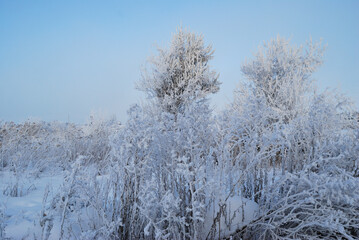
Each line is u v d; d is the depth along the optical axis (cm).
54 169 370
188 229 177
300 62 679
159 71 845
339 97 268
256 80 674
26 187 294
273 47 727
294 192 205
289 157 238
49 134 562
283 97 387
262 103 211
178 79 873
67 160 393
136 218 173
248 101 214
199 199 184
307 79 568
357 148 206
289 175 184
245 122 215
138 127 175
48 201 232
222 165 199
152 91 874
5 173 364
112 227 157
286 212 196
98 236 162
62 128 619
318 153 222
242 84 562
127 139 173
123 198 173
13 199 243
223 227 192
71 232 168
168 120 211
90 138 519
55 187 291
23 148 426
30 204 228
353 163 216
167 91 830
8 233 165
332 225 152
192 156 184
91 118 621
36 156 414
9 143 427
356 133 221
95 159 370
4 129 452
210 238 180
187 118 200
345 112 264
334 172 198
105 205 191
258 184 237
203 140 205
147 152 182
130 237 163
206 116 208
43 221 154
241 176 199
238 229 191
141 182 172
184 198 181
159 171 199
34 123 559
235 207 212
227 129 209
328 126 246
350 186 161
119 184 180
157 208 172
